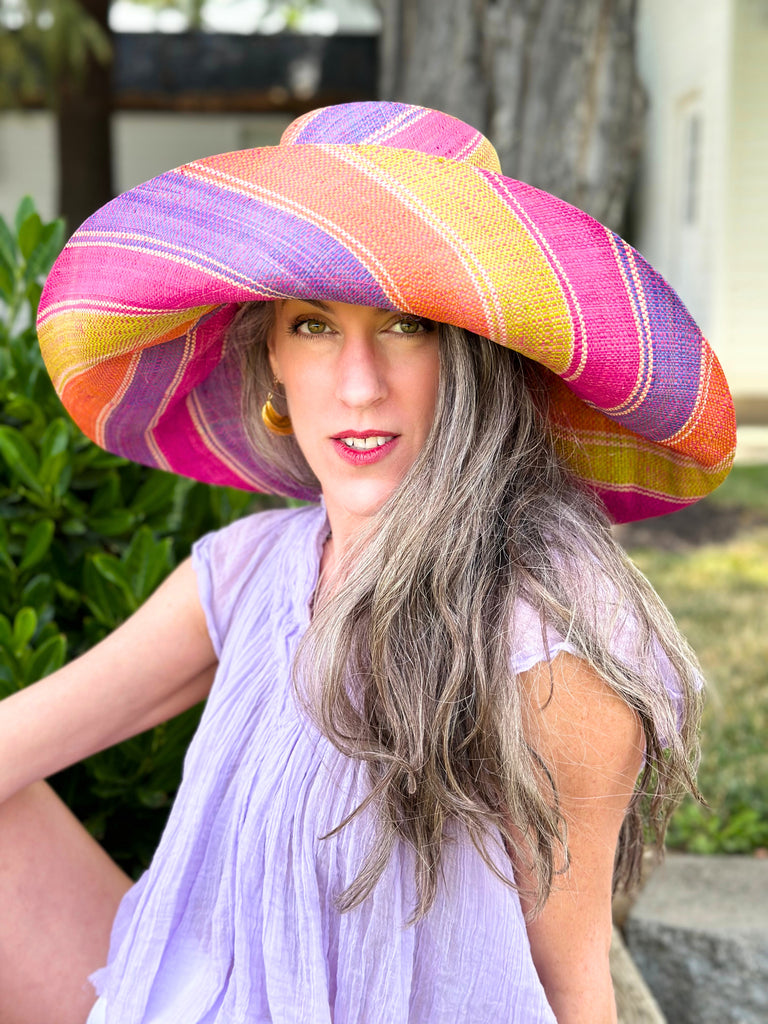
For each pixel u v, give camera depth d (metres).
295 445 1.62
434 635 1.22
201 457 1.71
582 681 1.20
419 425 1.29
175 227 1.18
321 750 1.30
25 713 1.51
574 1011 1.30
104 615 1.85
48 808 1.59
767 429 8.71
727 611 4.80
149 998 1.39
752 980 2.26
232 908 1.35
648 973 2.34
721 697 3.76
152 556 1.81
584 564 1.24
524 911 1.29
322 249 1.10
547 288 1.12
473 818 1.20
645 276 1.16
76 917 1.56
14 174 13.97
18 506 1.88
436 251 1.10
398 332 1.26
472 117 5.17
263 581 1.52
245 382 1.55
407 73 5.56
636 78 7.88
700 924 2.32
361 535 1.30
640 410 1.23
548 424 1.34
